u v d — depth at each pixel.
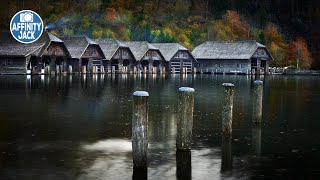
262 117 22.94
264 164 13.15
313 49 147.25
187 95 14.18
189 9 149.50
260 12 163.38
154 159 13.49
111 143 15.64
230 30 135.38
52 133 17.45
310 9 178.75
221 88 44.00
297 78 75.88
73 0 136.12
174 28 130.25
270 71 95.00
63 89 38.78
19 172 12.02
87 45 75.81
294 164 13.18
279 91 42.56
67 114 22.88
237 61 90.81
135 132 12.37
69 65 74.25
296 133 18.16
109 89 39.94
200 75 82.12
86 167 12.56
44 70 69.25
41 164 12.81
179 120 14.37
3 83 45.38
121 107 26.11
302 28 169.75
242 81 59.81
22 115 22.36
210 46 95.31
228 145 15.58
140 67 85.00
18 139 16.19
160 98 32.25
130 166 12.68
